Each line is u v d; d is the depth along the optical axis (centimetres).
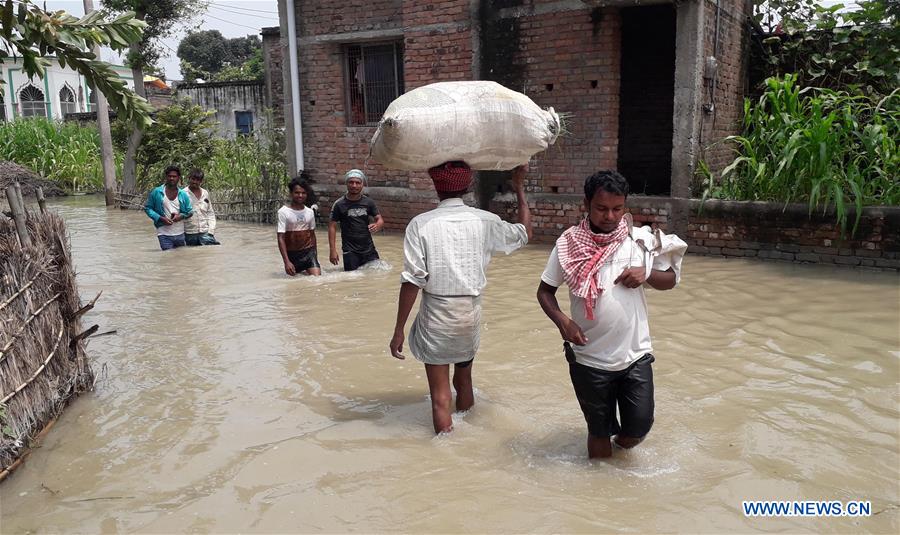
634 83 1164
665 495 320
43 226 458
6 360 377
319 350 551
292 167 1266
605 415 344
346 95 1189
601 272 331
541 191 1014
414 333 397
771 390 445
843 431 384
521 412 422
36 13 431
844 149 819
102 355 551
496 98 408
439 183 398
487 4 1004
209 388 476
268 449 377
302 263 823
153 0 1655
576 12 941
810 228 827
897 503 310
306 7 1184
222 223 1355
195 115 1803
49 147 2195
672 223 913
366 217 845
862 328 573
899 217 774
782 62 1076
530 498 320
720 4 929
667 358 509
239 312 667
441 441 383
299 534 298
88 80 471
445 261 380
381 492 330
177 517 314
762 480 331
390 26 1109
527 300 693
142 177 1767
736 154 1053
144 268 891
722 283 738
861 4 980
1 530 309
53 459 378
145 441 396
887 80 964
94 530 307
